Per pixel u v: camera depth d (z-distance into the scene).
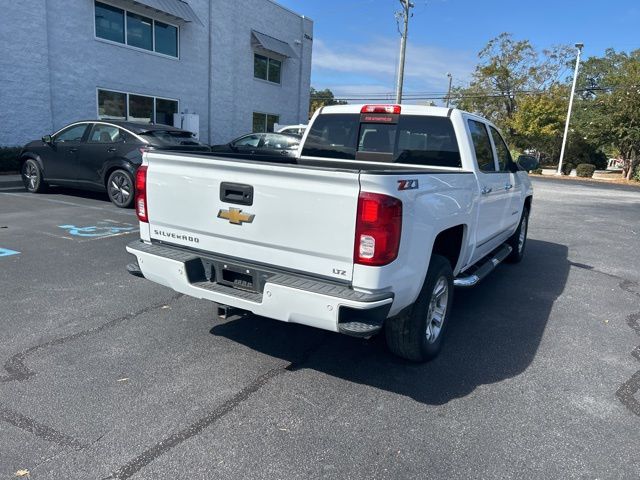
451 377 3.73
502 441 2.95
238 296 3.39
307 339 4.29
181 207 3.69
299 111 26.56
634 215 13.88
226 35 20.59
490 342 4.43
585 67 54.78
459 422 3.13
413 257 3.27
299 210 3.12
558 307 5.47
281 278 3.22
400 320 3.66
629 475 2.69
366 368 3.82
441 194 3.64
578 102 37.75
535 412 3.29
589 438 3.02
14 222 8.16
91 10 15.11
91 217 8.82
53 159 10.63
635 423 3.21
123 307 4.78
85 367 3.60
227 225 3.46
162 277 3.73
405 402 3.34
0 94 13.02
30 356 3.72
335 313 2.98
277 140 13.91
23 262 6.02
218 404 3.21
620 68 40.06
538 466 2.74
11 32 13.02
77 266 5.96
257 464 2.65
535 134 37.84
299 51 25.83
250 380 3.54
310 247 3.13
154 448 2.74
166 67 18.06
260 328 4.47
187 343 4.09
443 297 4.04
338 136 5.34
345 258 3.02
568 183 27.86
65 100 14.75
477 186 4.52
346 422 3.08
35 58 13.65
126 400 3.20
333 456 2.75
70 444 2.74
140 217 3.96
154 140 9.74
